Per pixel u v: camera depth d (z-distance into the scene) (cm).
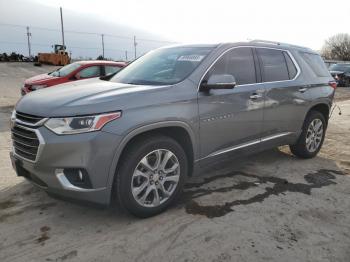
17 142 348
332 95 601
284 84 501
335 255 310
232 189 443
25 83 1047
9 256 299
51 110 319
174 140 372
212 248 315
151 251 309
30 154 330
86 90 362
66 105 321
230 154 439
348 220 372
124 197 340
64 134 310
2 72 3003
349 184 473
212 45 442
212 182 464
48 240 323
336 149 654
